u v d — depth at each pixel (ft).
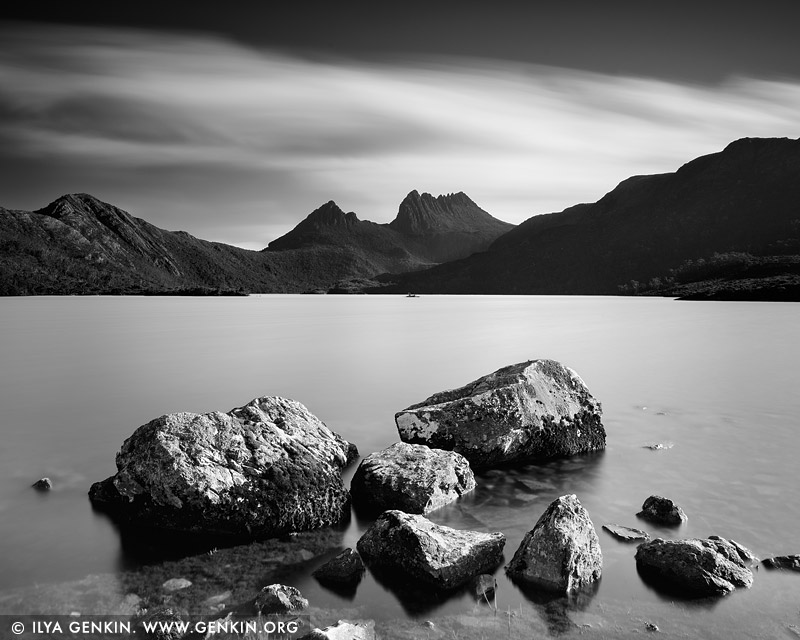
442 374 92.73
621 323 206.59
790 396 73.00
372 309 367.86
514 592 28.25
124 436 56.29
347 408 67.62
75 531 35.22
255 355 118.32
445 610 26.78
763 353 116.47
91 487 41.16
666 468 45.78
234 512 34.60
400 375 91.66
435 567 28.94
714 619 25.82
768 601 27.09
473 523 36.11
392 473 39.99
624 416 62.54
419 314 294.87
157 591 28.45
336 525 36.78
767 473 44.27
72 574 30.09
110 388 81.35
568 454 49.52
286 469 37.47
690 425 58.85
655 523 35.47
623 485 42.27
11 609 26.86
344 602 27.48
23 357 115.65
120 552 32.60
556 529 30.27
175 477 34.94
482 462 46.62
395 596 27.96
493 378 52.31
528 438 47.62
